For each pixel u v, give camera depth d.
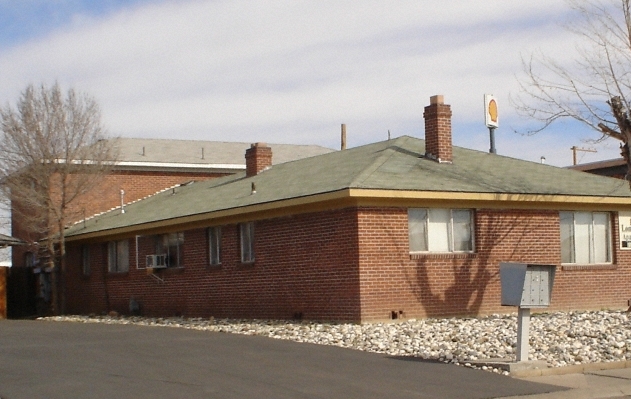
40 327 22.80
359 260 20.41
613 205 25.20
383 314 20.64
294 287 22.45
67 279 35.19
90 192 35.97
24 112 32.81
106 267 32.59
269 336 19.09
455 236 22.30
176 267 28.00
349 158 25.83
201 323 23.86
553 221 24.17
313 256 21.81
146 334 19.64
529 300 14.13
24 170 32.59
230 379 12.98
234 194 26.67
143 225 28.67
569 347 16.27
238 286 24.67
